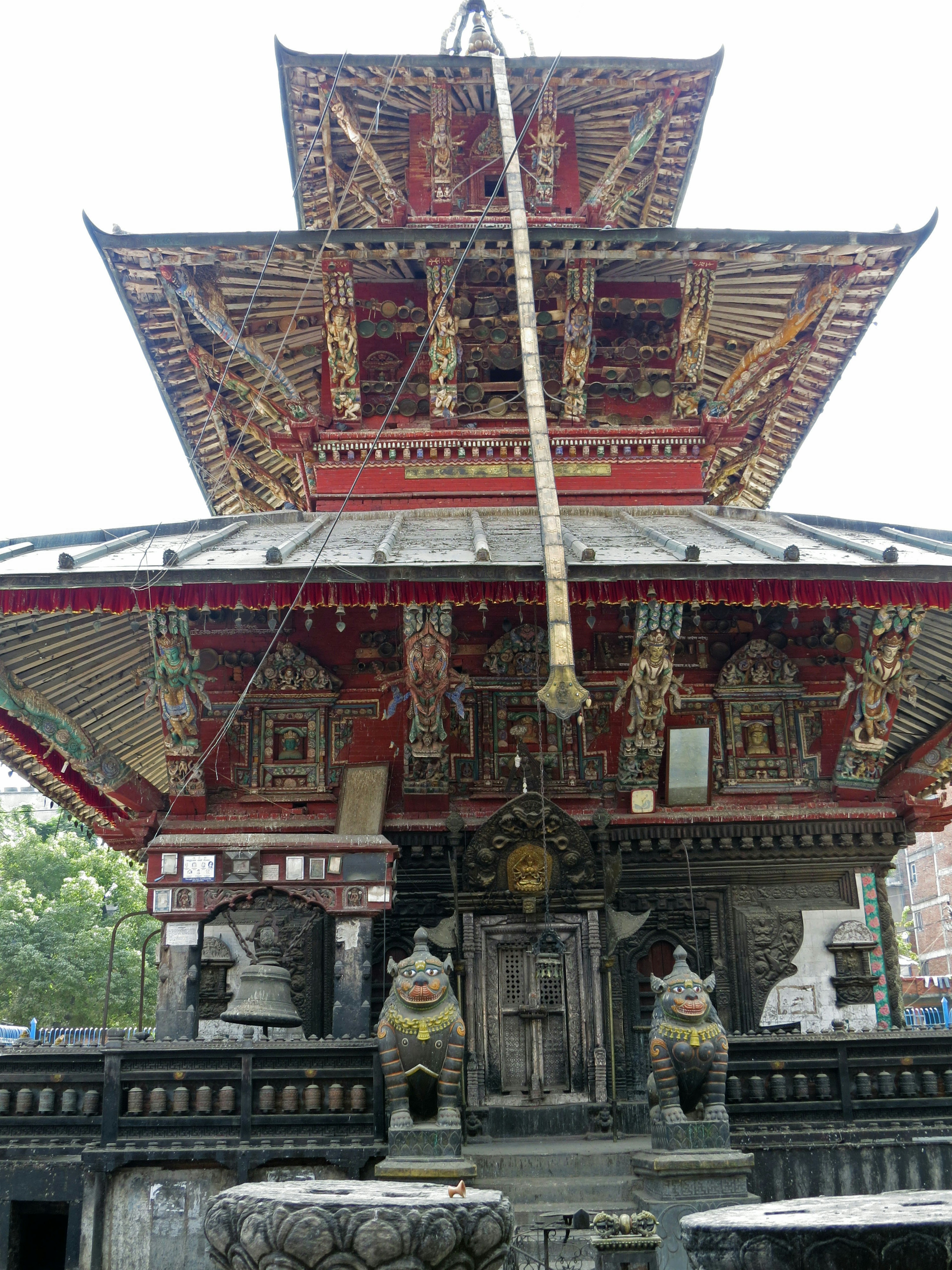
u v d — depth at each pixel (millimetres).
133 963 50031
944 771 17594
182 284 19094
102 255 18766
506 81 20312
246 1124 10977
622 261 19594
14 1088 11344
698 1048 11094
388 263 19531
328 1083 11234
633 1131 13078
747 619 17250
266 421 22172
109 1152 10812
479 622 16938
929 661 17438
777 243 18922
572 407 19641
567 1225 8484
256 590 13656
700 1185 10188
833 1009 15867
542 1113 12680
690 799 16453
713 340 22656
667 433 19625
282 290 19922
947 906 69688
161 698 15703
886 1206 4938
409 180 22656
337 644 16859
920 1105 11922
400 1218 5492
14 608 13414
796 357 20844
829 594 14047
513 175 18422
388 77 21453
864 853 16594
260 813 16359
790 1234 4227
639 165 23984
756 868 16438
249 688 16453
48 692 16109
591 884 13531
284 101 21703
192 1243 10773
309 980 15375
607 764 16688
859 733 16453
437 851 15859
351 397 19469
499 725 16719
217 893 13477
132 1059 11242
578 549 14375
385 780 15977
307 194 23938
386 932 15492
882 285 20062
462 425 19625
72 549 16047
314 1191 6191
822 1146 11422
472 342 20344
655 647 14906
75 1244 10664
